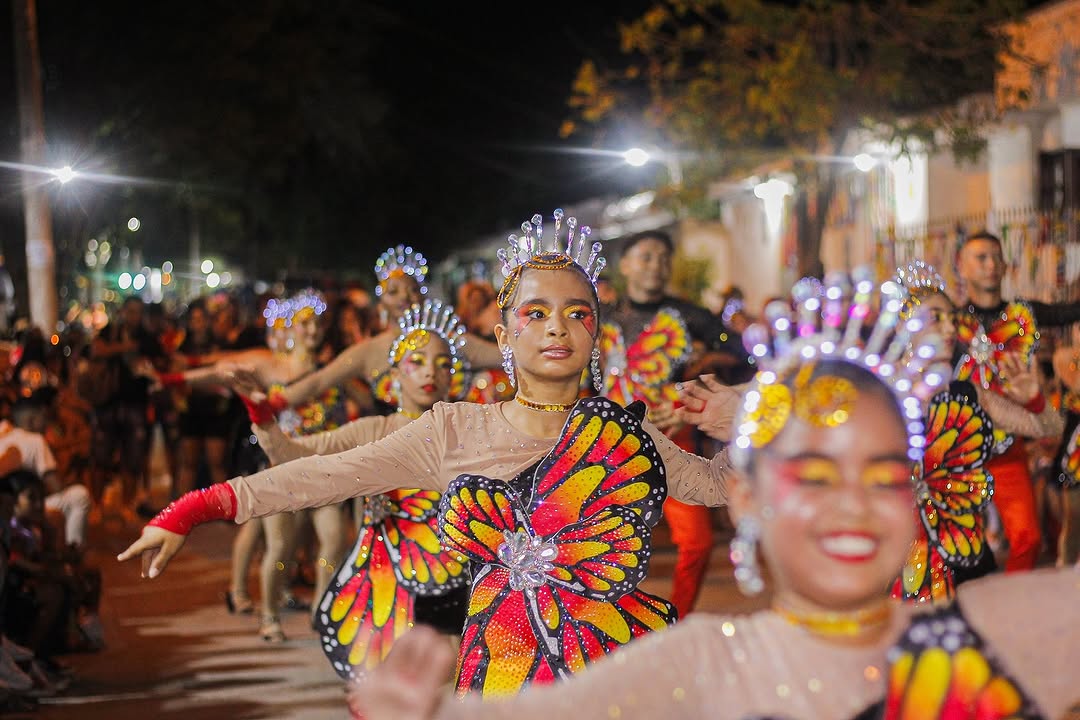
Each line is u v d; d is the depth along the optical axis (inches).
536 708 84.8
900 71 658.8
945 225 667.4
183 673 311.9
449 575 240.4
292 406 304.3
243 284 1734.7
